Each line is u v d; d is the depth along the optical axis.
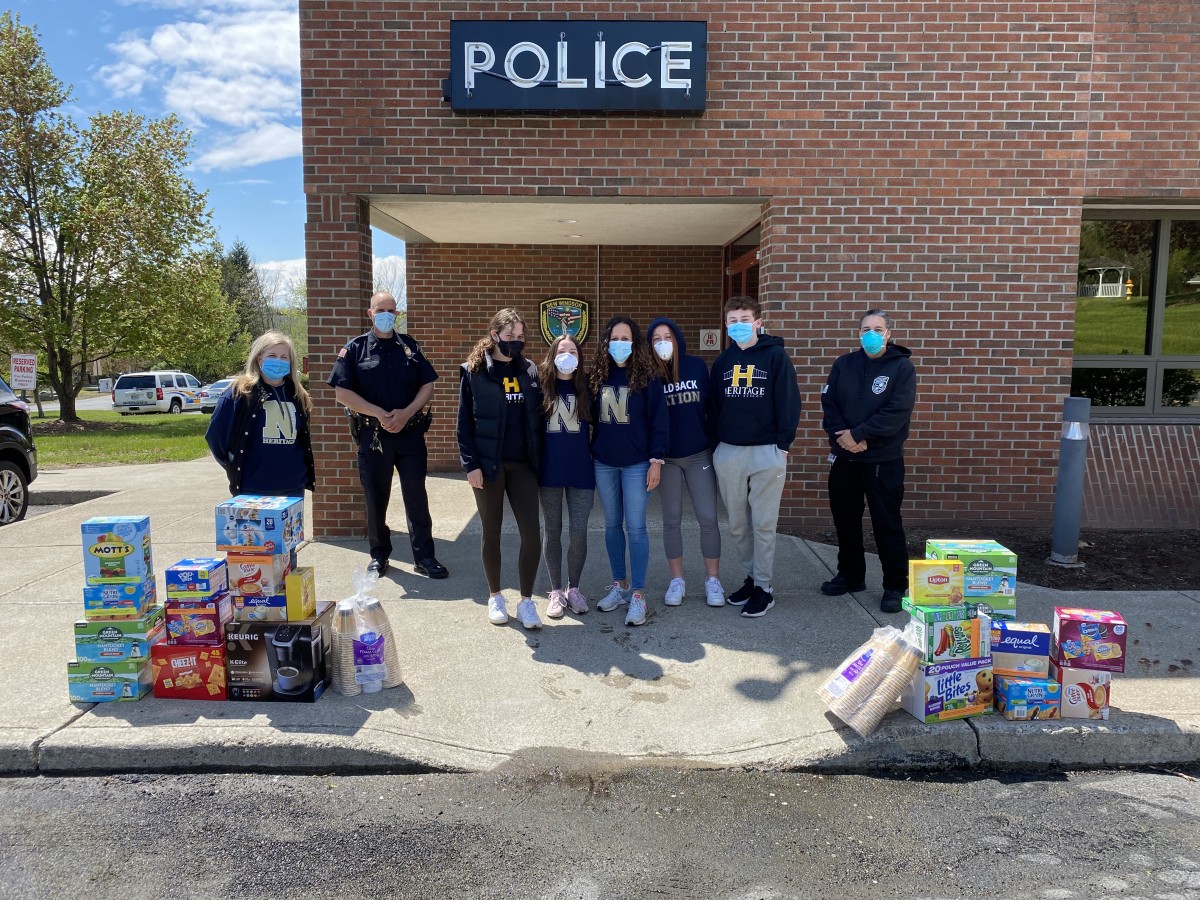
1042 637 3.85
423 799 3.39
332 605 4.38
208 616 4.00
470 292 10.62
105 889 2.80
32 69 23.45
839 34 6.85
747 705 4.07
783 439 5.09
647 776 3.54
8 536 7.42
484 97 6.70
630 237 9.95
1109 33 6.91
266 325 62.59
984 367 7.12
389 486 6.10
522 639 4.86
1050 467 7.21
